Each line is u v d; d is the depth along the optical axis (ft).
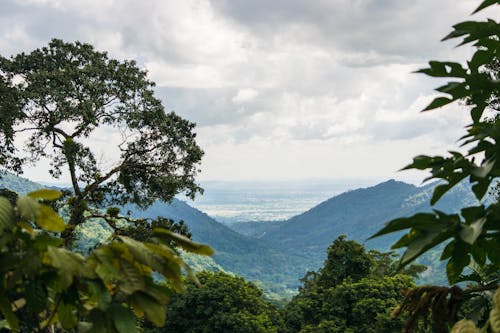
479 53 6.64
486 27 6.37
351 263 107.76
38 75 78.95
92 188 76.89
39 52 85.61
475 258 6.70
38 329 5.56
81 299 5.81
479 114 6.84
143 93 83.92
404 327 7.10
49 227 5.50
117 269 5.41
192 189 87.81
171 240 5.84
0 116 74.08
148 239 5.74
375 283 91.15
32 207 5.12
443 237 5.58
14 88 78.28
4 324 5.65
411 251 5.39
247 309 100.58
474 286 6.91
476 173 5.65
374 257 120.06
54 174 79.77
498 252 6.54
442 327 6.86
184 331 93.20
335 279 107.14
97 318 5.13
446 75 6.52
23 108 79.56
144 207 85.92
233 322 91.66
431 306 6.95
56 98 76.95
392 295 88.22
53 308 5.58
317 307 96.53
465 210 5.54
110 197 81.41
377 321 77.05
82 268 5.10
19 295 5.46
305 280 131.03
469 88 6.43
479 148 5.87
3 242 4.94
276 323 110.83
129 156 83.05
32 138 79.77
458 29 6.50
